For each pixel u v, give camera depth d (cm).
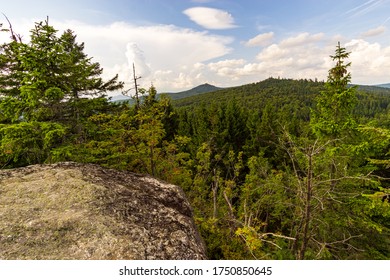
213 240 749
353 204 873
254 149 2516
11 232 409
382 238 951
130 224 462
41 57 801
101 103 989
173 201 638
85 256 373
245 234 546
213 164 1997
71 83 918
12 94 915
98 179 615
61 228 424
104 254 381
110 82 1886
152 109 1152
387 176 1355
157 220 507
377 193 605
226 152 2339
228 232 771
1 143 768
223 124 2745
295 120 3219
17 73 822
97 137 984
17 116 792
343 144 855
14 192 521
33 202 492
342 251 913
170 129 2906
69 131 928
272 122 2783
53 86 820
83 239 406
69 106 916
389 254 951
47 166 673
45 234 409
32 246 385
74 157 833
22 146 782
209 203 1159
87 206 488
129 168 1098
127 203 531
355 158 891
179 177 1180
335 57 878
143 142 1115
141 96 1422
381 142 717
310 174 642
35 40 797
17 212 457
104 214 473
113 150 962
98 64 1866
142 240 427
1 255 365
